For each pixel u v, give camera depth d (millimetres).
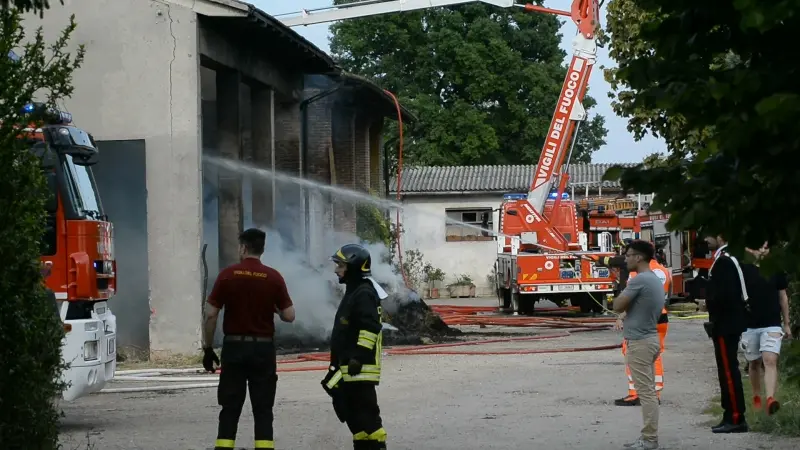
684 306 34656
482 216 49344
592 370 16094
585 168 49188
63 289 11359
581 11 28234
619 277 13984
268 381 8320
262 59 22125
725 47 3537
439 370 16297
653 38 3639
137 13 18625
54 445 7578
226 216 20750
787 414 10031
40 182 7047
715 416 11000
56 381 8188
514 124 56812
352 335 7953
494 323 26328
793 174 3283
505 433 10125
